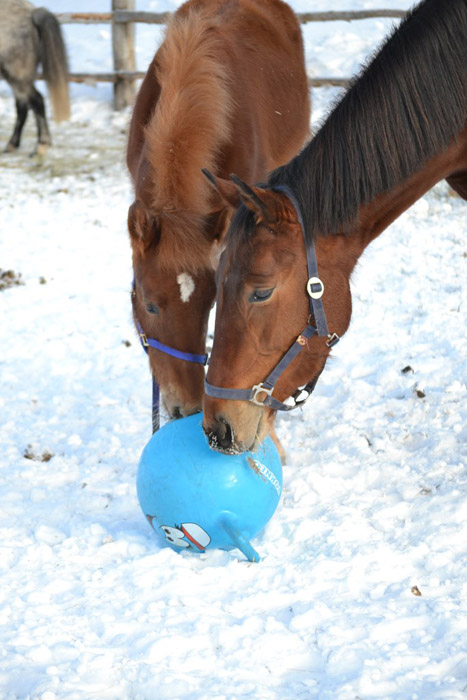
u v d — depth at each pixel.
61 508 3.29
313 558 2.76
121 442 3.88
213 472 2.71
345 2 11.93
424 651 2.23
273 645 2.29
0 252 6.83
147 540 2.99
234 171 3.29
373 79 2.54
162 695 2.12
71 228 7.30
